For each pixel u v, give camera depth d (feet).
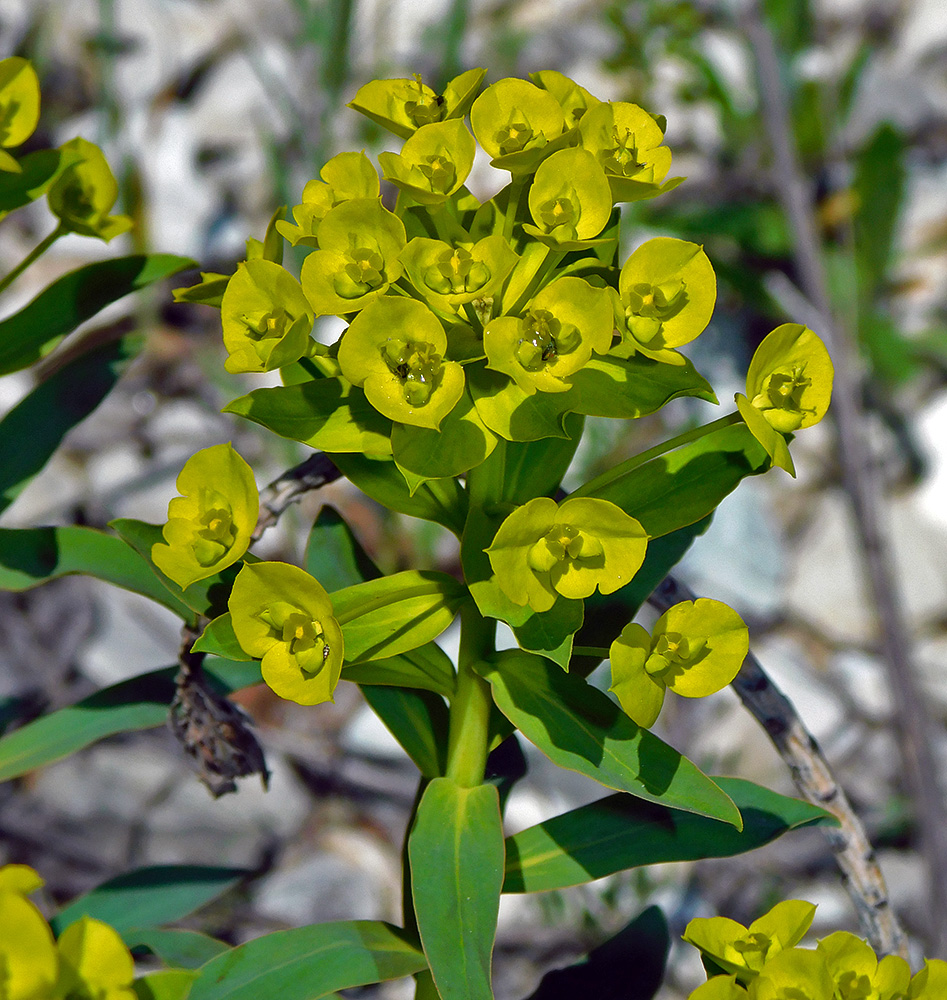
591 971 1.35
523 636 1.13
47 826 2.14
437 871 1.19
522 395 1.14
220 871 1.48
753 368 1.14
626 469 1.17
